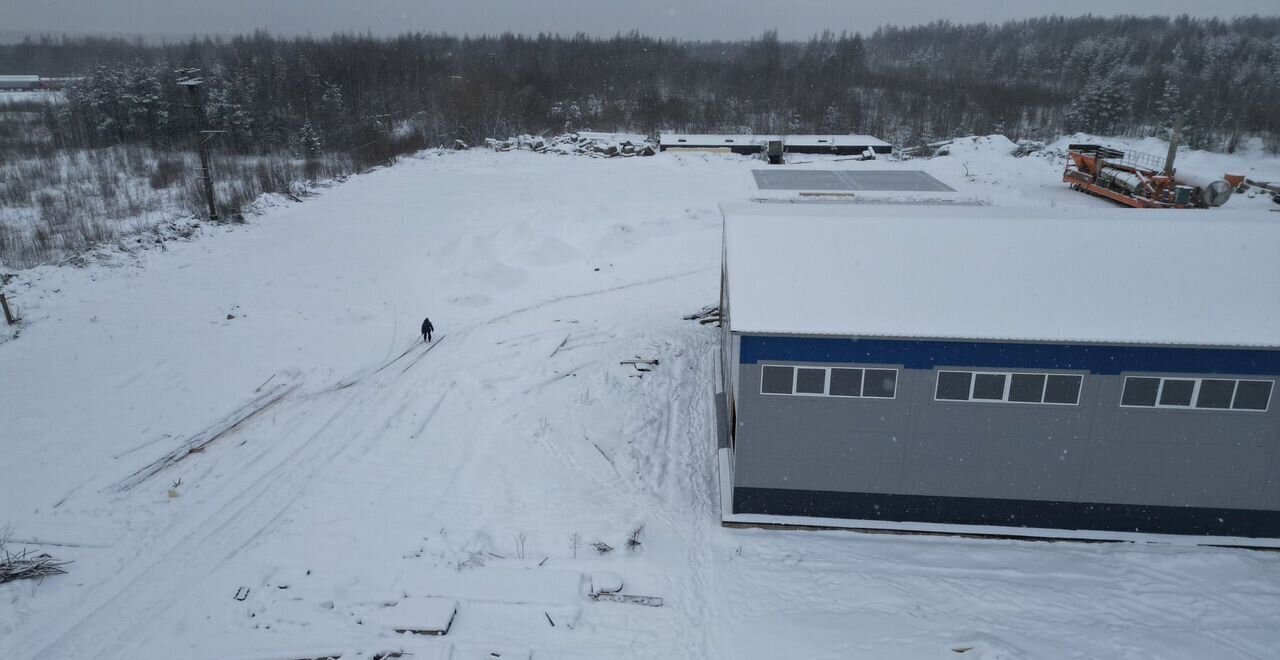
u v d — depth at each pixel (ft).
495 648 37.32
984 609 40.06
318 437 58.70
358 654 36.70
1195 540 46.37
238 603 40.27
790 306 46.37
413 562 43.96
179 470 53.47
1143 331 43.45
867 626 38.58
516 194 147.33
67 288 85.61
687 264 104.37
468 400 65.62
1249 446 44.60
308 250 108.06
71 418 59.77
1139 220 51.03
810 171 114.11
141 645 37.27
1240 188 149.69
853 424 46.80
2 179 141.18
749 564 44.50
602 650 37.50
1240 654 36.40
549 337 79.30
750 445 47.85
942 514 48.26
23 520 47.06
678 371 72.38
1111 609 40.06
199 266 99.14
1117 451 45.57
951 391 45.50
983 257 48.83
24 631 38.01
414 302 89.45
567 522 48.65
